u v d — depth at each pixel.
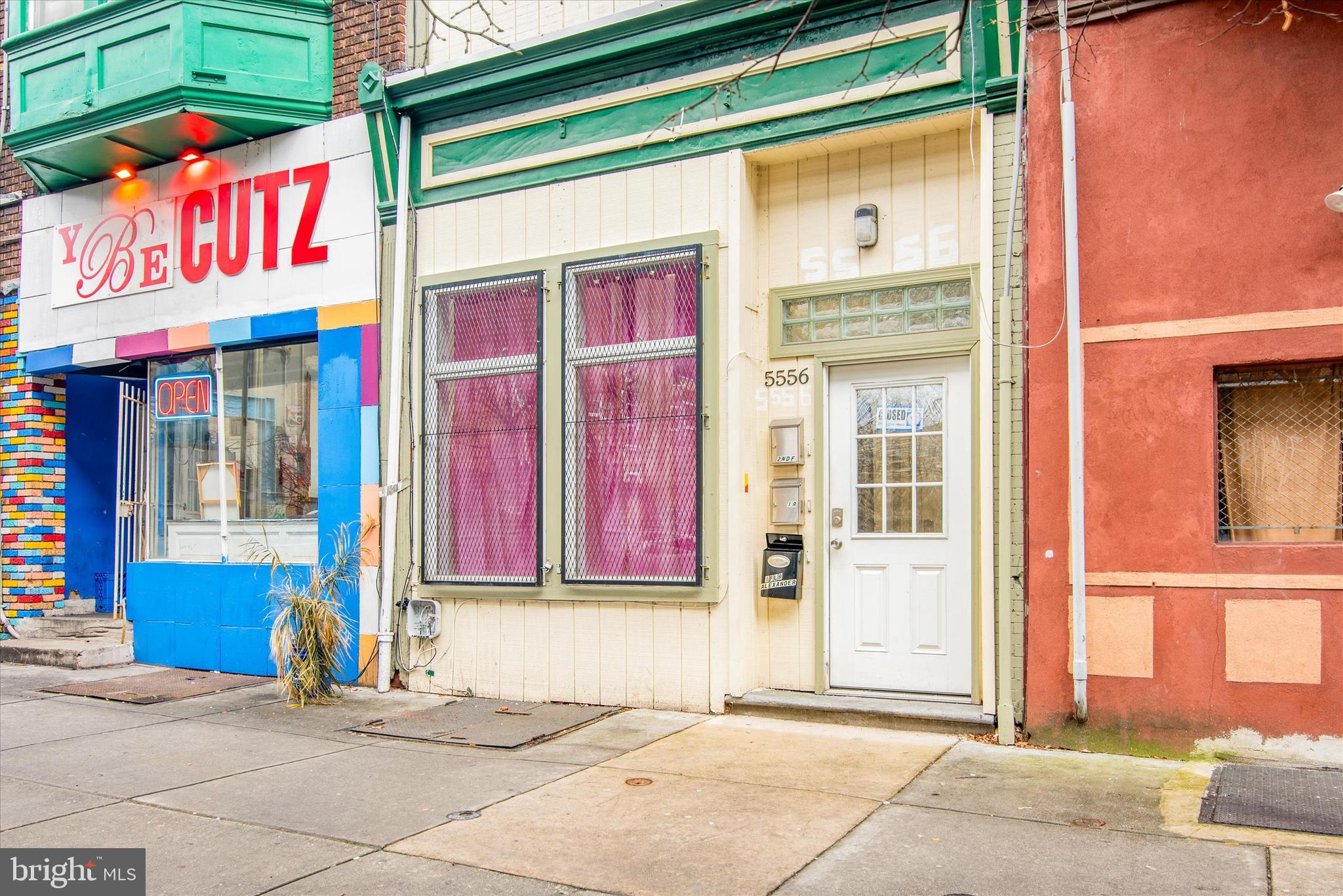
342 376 8.45
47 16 9.44
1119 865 4.21
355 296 8.43
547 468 7.59
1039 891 3.99
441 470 8.05
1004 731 6.03
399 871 4.40
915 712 6.37
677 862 4.38
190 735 6.85
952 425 6.75
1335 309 5.43
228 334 9.02
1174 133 5.81
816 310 7.15
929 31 6.57
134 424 9.91
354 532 8.32
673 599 7.09
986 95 6.32
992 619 6.25
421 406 8.12
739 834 4.68
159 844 4.81
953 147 6.75
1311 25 5.55
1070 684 5.91
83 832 4.99
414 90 8.14
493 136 8.02
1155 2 5.83
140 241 9.62
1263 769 5.36
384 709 7.51
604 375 7.45
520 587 7.63
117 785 5.75
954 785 5.29
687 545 7.09
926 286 6.79
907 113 6.61
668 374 7.23
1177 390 5.74
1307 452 5.66
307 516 8.82
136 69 8.70
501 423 7.83
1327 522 5.61
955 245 6.70
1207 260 5.70
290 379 8.98
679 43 7.26
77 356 9.92
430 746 6.45
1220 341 5.65
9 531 10.23
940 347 6.67
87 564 10.58
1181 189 5.78
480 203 8.02
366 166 8.45
